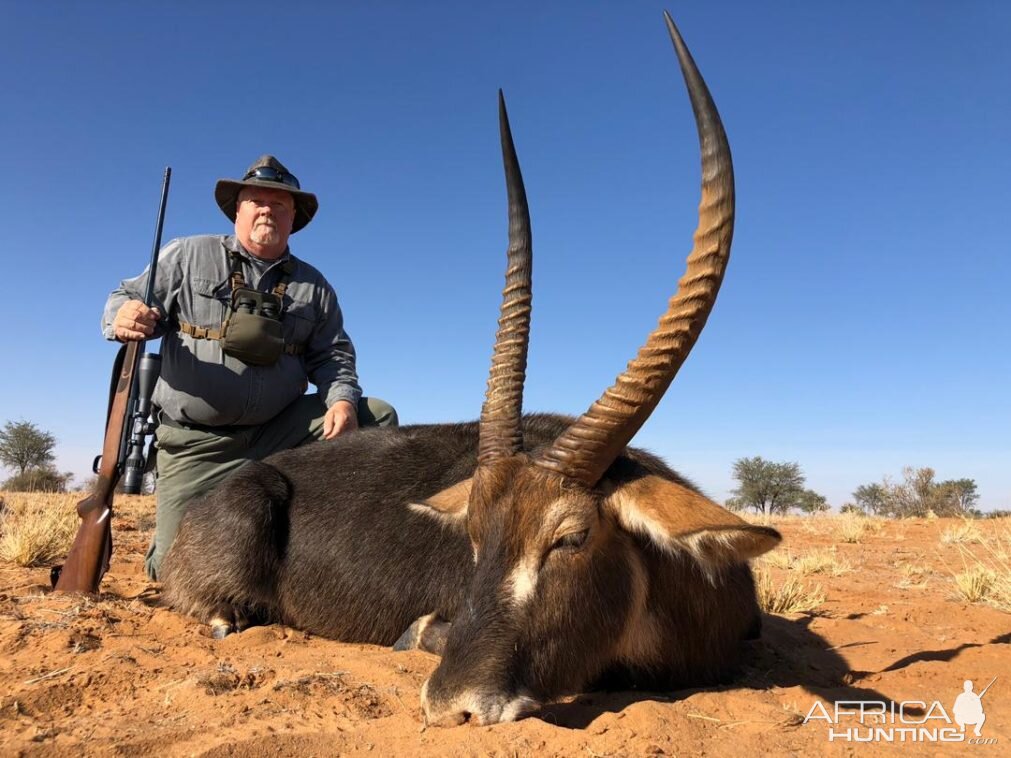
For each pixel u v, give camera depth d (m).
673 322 1.12
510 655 1.09
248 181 2.20
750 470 14.30
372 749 1.01
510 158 1.29
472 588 1.14
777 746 1.06
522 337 1.26
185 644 1.59
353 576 1.75
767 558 3.30
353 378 2.33
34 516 3.04
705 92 1.08
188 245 2.20
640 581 1.26
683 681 1.38
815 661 1.61
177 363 2.15
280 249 2.30
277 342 2.15
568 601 1.14
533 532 1.13
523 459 1.19
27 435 13.62
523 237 1.27
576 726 1.13
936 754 1.05
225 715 1.14
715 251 1.10
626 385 1.13
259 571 1.82
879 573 3.00
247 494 1.85
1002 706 1.30
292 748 1.01
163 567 1.95
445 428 1.93
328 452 1.96
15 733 1.08
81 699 1.24
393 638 1.71
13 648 1.49
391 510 1.77
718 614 1.39
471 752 0.97
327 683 1.29
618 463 1.25
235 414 2.19
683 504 1.16
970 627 1.93
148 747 1.02
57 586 1.95
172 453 2.22
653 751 1.00
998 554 3.12
